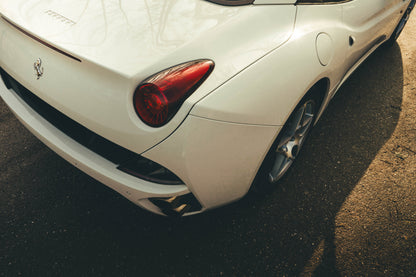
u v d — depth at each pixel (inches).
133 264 59.4
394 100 102.0
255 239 64.4
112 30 44.8
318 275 60.1
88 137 48.4
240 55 46.3
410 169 81.3
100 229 64.2
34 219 64.8
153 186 47.8
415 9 152.9
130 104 40.6
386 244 65.8
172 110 40.1
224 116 43.2
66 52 42.8
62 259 59.3
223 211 68.4
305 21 56.5
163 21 46.7
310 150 83.5
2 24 53.9
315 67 55.0
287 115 51.4
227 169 49.1
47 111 52.5
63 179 72.3
